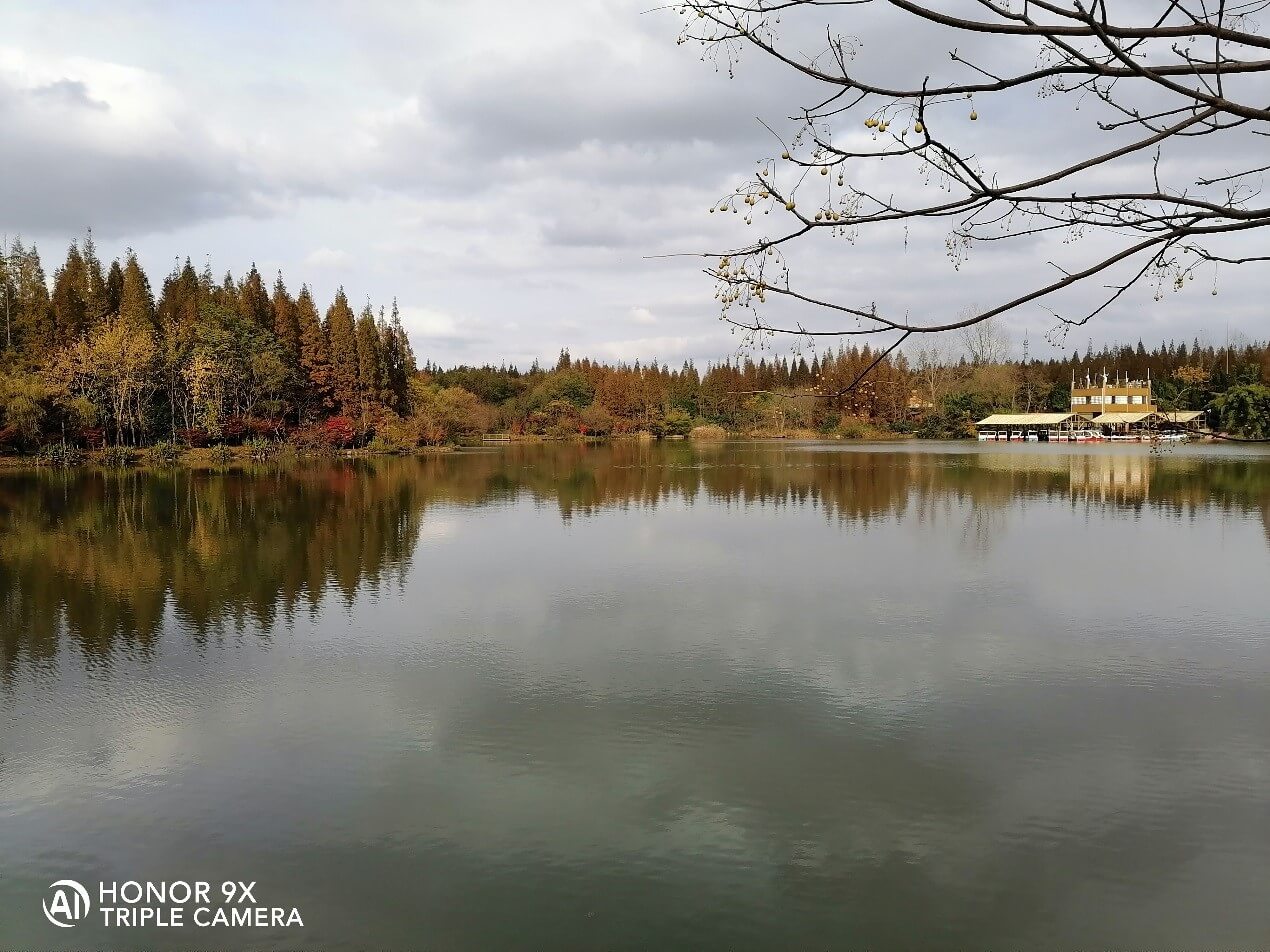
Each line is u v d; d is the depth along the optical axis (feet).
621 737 29.27
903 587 50.44
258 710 31.78
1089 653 37.76
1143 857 22.13
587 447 236.43
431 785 26.04
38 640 40.40
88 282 194.59
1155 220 8.69
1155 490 104.58
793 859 22.16
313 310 204.54
